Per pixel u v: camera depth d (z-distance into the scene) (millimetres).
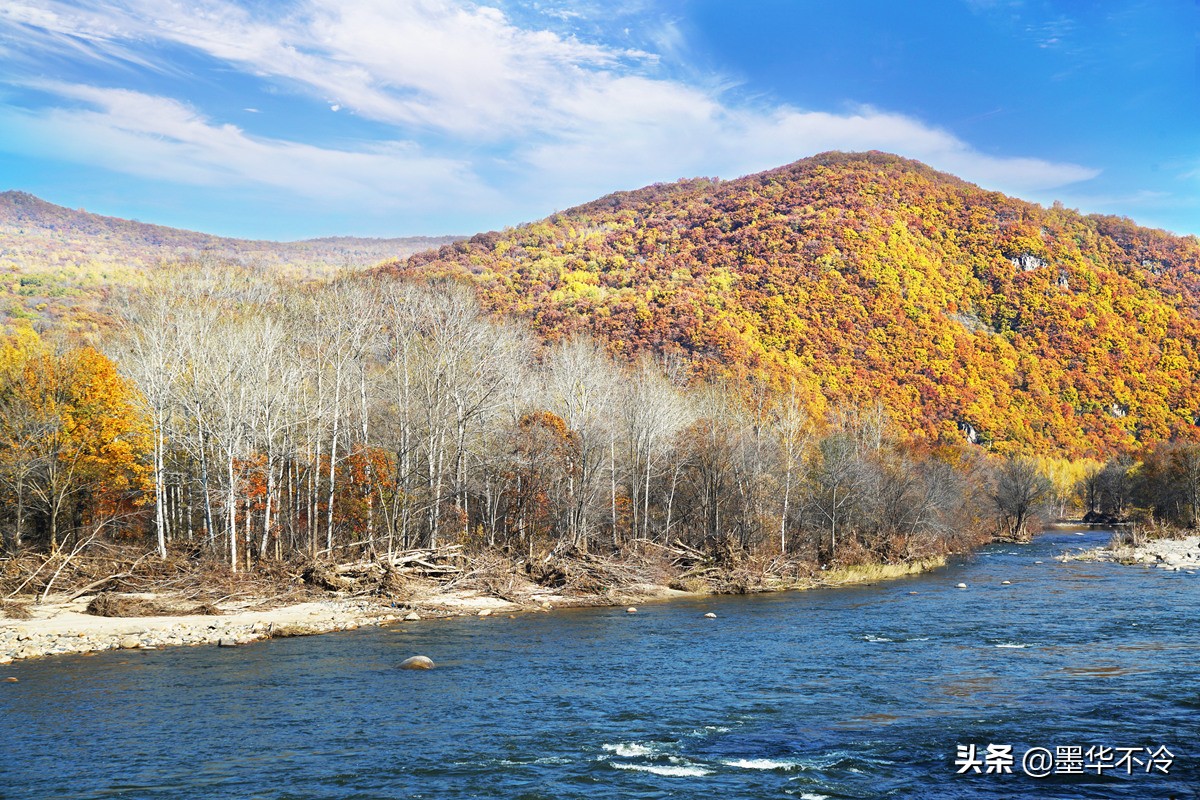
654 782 16719
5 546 47406
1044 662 28047
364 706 22594
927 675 26328
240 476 49062
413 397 62125
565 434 63688
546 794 16094
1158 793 15953
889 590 51406
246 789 16344
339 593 42062
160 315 58688
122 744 19125
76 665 27500
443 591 44625
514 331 98875
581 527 56969
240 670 26969
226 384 50625
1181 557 68562
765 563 55094
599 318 147875
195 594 39281
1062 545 94250
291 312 73875
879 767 17516
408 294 79812
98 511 52156
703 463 65625
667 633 35125
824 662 28688
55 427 47938
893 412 152500
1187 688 23844
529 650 31031
